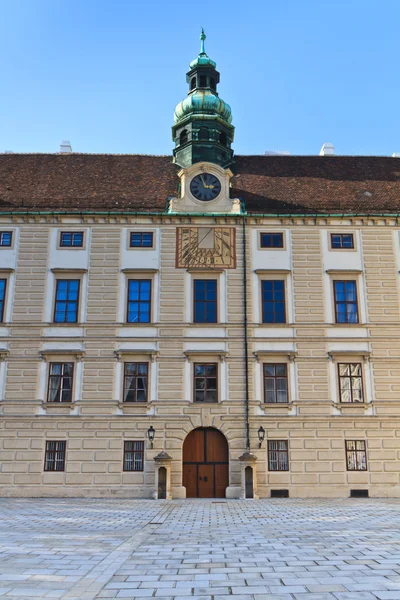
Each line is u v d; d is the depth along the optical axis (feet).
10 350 108.17
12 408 105.81
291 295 111.96
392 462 104.78
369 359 109.09
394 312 111.65
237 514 75.20
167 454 101.96
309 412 106.52
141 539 53.31
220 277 112.47
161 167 133.39
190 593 33.55
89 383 106.93
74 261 112.57
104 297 110.83
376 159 139.03
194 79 140.87
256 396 106.93
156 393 106.63
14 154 137.18
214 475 105.09
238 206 115.44
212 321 110.73
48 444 104.88
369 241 114.83
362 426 106.22
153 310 110.22
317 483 103.55
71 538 53.83
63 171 130.31
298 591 33.63
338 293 112.88
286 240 114.52
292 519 69.21
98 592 33.81
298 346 109.40
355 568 39.75
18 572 38.73
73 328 109.29
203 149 130.52
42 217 114.21
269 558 43.80
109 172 130.41
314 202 120.26
